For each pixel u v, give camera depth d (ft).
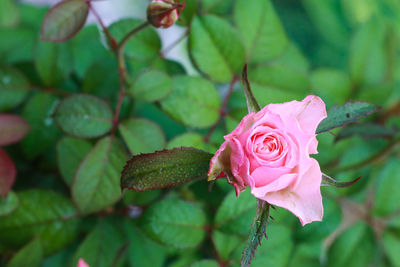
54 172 1.60
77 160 1.49
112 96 1.60
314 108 1.16
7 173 1.42
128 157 1.44
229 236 1.46
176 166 1.19
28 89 1.58
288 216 1.55
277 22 1.55
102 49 1.68
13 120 1.50
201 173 1.19
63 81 1.60
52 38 1.36
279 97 1.48
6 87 1.55
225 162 1.16
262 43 1.55
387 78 1.79
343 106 1.23
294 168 1.16
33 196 1.46
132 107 1.58
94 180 1.42
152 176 1.19
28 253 1.40
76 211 1.49
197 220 1.44
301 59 1.74
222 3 1.56
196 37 1.47
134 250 1.54
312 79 1.72
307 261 1.66
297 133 1.15
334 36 2.39
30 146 1.56
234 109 1.48
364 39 1.80
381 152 1.61
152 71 1.45
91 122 1.43
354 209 1.70
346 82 1.75
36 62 1.56
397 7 2.36
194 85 1.47
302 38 2.55
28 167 1.62
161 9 1.29
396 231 1.68
